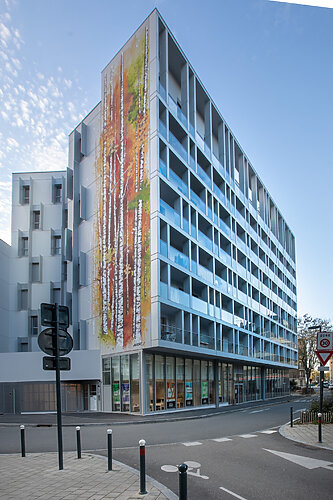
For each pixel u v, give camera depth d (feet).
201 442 44.11
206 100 124.16
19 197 133.39
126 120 99.86
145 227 88.94
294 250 253.65
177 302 91.09
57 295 127.03
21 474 28.55
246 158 160.76
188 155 105.81
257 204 175.01
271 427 58.65
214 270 116.47
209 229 118.32
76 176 112.88
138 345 86.02
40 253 129.29
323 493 24.06
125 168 97.60
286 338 207.51
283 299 209.67
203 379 113.19
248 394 149.89
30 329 124.06
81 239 108.99
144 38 98.53
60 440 30.17
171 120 100.32
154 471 29.96
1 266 124.26
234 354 123.03
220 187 132.36
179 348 89.04
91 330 100.68
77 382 95.86
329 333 43.91
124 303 91.45
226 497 23.36
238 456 35.50
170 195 98.27
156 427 61.77
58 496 23.15
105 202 102.63
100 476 27.55
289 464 32.01
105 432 54.90
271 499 22.95
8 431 58.80
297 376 370.53
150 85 94.53
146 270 86.79
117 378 90.79
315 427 53.11
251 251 157.89
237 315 136.26
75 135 114.62
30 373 94.73
